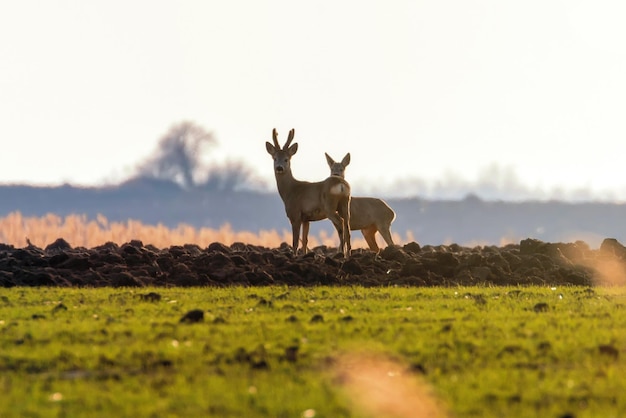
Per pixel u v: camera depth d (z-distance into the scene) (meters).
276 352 43.97
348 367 41.78
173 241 127.06
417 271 83.81
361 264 87.75
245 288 76.06
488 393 37.72
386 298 68.56
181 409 35.94
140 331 50.19
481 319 55.53
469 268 85.44
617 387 38.78
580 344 46.66
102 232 129.88
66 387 38.84
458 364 42.44
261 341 47.16
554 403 36.78
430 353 44.34
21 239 126.62
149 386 38.81
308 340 47.28
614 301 66.44
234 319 55.19
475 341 47.09
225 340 47.38
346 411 35.62
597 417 35.06
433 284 81.81
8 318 56.97
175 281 79.69
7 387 38.97
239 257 85.56
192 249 104.06
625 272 89.62
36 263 86.56
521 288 77.00
